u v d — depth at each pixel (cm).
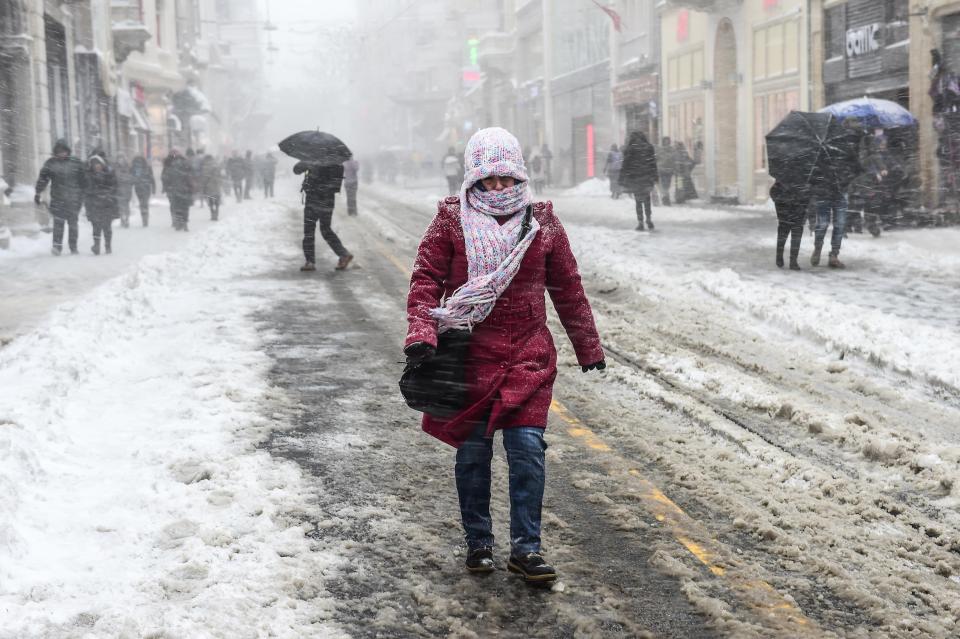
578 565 402
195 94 4962
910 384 693
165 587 370
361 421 611
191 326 915
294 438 570
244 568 385
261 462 514
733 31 2862
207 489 472
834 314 896
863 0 2175
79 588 370
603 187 3656
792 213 1256
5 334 908
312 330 909
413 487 494
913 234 1669
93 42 3048
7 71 2316
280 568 386
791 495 478
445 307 368
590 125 4356
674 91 3341
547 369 378
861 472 515
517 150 378
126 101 3666
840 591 379
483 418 375
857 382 688
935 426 595
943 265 1273
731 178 2945
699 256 1447
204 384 684
